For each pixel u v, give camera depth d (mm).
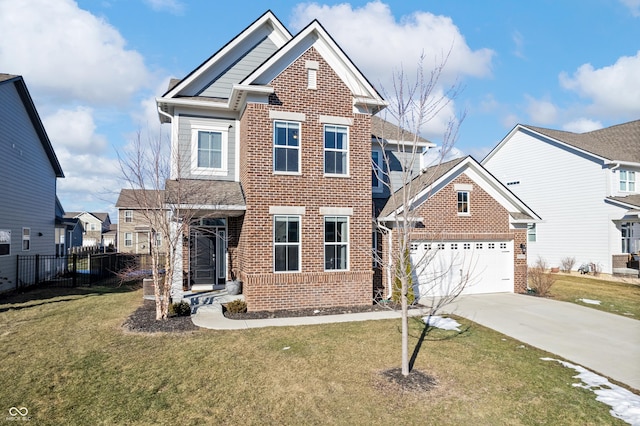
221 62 15898
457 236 15836
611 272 22906
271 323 11078
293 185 13164
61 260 24531
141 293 17000
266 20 16297
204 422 5785
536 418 5965
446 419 5898
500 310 13250
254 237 12703
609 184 23266
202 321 11195
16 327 10883
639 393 6918
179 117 14938
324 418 5910
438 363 8086
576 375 7648
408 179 10070
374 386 6957
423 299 15117
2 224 17516
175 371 7590
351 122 13898
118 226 43719
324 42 13688
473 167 16203
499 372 7695
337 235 13672
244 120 13922
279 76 13219
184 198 12477
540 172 27641
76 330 10477
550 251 26719
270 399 6492
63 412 6066
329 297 13305
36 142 21250
